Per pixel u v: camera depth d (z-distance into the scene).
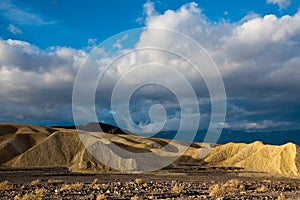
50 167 88.62
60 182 37.59
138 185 34.47
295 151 95.31
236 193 27.41
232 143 140.38
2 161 104.12
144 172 67.75
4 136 124.62
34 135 127.06
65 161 99.94
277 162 94.25
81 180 46.50
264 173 82.25
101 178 51.62
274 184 40.59
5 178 50.12
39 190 26.77
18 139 122.00
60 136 109.62
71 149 105.00
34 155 101.00
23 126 151.38
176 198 23.59
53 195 25.03
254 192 28.69
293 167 89.69
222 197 23.69
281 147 103.12
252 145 125.50
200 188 31.83
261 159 102.88
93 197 23.06
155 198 23.41
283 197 22.88
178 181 44.50
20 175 58.19
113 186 32.97
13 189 29.50
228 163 121.81
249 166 103.50
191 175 66.81
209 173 77.38
